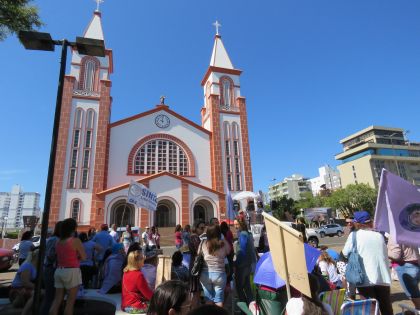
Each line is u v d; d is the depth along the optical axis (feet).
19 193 563.48
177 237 51.83
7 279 44.50
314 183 481.05
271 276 15.81
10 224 534.78
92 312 24.31
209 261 20.68
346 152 316.60
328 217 202.28
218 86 129.90
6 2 30.89
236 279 23.38
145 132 113.91
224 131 123.03
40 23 33.53
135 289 20.44
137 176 107.04
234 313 22.29
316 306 10.37
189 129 119.55
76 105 107.86
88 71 114.21
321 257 25.80
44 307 20.98
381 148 297.12
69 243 20.17
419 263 18.66
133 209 100.07
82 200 98.37
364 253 17.62
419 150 308.19
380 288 17.12
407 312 18.03
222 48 139.85
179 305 8.38
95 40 25.71
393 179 16.67
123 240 46.47
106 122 108.47
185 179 102.68
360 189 223.92
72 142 103.45
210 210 107.34
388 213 16.81
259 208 66.33
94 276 32.50
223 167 117.08
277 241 13.39
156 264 25.05
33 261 26.32
